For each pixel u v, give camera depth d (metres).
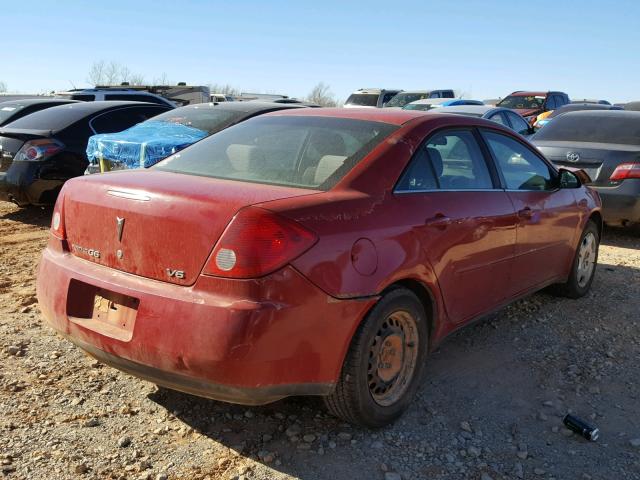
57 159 8.19
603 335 4.67
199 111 8.20
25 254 6.63
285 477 2.85
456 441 3.20
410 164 3.45
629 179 7.54
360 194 3.12
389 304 3.09
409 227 3.23
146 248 2.84
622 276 6.31
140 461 2.92
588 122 8.52
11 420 3.19
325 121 3.78
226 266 2.62
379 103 23.58
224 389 2.66
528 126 13.81
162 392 3.56
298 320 2.69
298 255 2.69
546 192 4.73
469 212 3.70
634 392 3.79
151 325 2.72
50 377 3.68
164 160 3.82
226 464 2.93
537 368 4.08
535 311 5.14
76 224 3.18
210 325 2.59
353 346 2.97
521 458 3.08
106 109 8.98
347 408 3.07
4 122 12.09
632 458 3.11
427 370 4.00
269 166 3.41
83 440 3.07
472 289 3.83
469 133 4.07
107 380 3.67
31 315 4.66
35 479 2.75
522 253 4.34
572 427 3.32
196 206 2.75
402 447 3.12
